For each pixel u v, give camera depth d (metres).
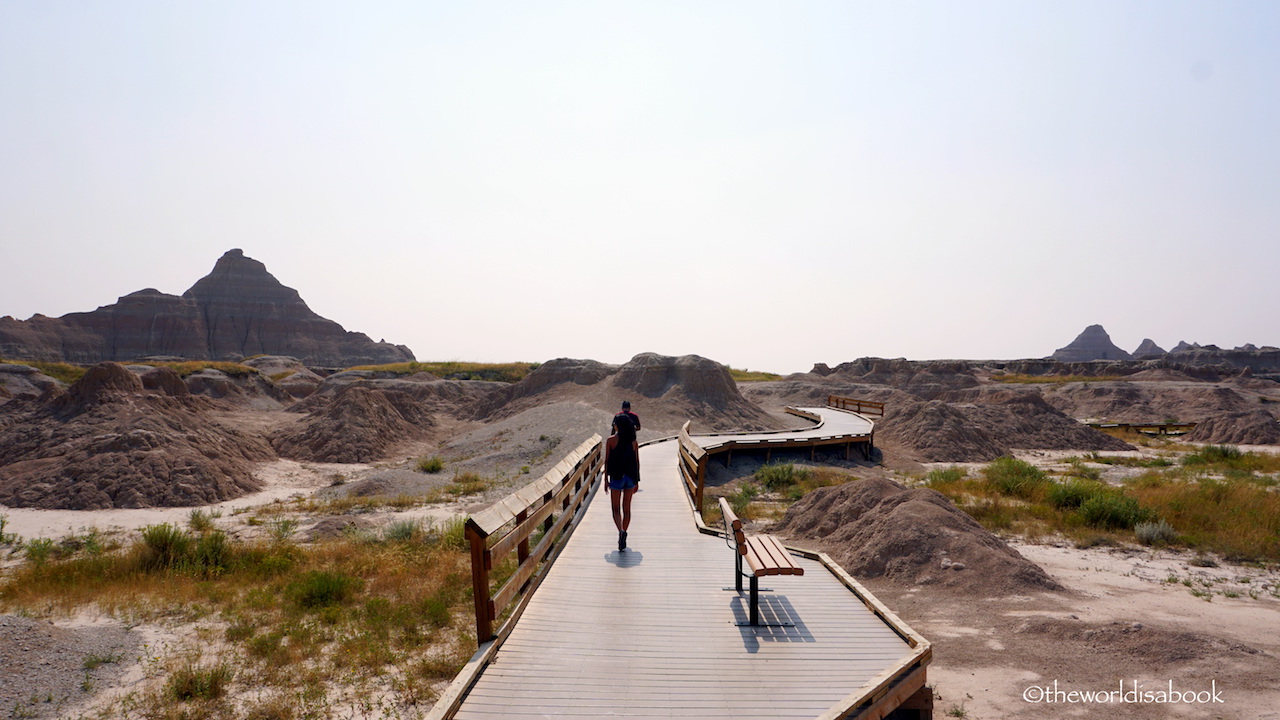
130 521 19.41
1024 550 12.95
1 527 17.38
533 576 7.60
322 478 28.14
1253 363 135.62
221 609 9.83
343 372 68.25
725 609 6.88
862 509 13.84
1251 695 6.45
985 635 8.54
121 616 9.48
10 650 7.36
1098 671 7.25
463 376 66.00
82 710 6.55
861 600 7.15
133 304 139.25
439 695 6.78
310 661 7.75
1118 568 11.64
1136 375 84.88
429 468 26.58
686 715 4.64
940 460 31.34
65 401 30.25
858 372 82.62
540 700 4.84
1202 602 9.62
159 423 26.95
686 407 39.62
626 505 9.32
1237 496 16.41
